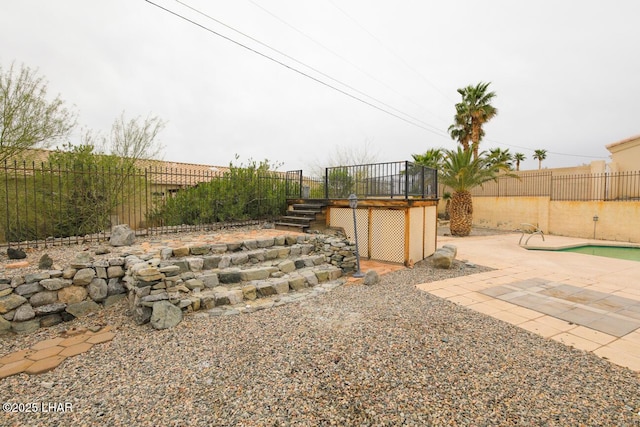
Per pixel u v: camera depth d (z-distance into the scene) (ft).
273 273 18.98
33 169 20.92
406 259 24.76
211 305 15.11
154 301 13.52
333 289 18.71
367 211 27.25
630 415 7.48
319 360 10.21
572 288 19.03
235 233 26.25
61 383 9.03
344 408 7.81
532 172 58.44
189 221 31.42
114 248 19.42
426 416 7.48
